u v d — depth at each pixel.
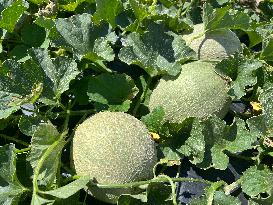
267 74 0.72
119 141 0.58
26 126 0.61
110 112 0.62
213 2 0.88
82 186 0.54
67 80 0.65
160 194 0.61
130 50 0.71
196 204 0.60
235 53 0.68
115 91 0.68
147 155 0.59
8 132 0.69
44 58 0.65
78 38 0.70
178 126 0.65
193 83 0.65
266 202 0.60
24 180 0.60
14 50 0.73
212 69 0.67
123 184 0.57
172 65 0.67
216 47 0.72
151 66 0.69
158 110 0.65
